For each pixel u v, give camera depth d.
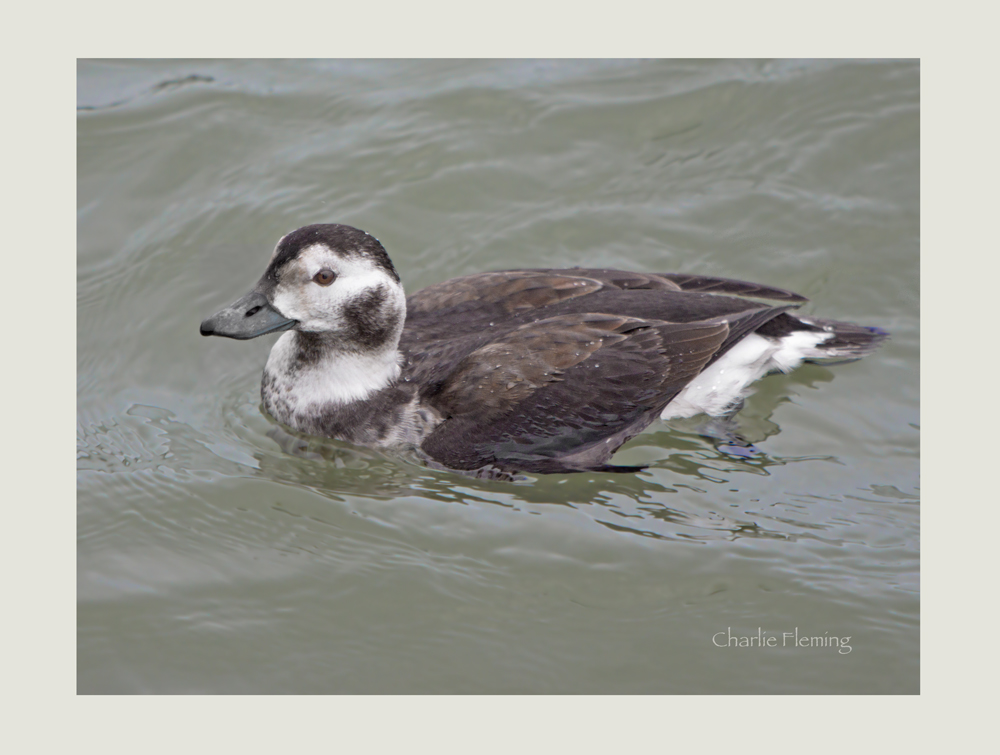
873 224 14.73
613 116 16.28
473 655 9.38
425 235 14.66
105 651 9.27
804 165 15.55
